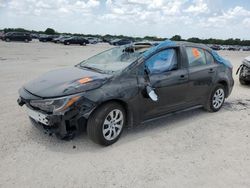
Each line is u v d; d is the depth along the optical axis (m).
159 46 4.74
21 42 43.41
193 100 5.40
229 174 3.47
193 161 3.77
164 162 3.71
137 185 3.18
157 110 4.71
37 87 4.04
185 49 5.17
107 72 4.31
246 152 4.10
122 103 4.22
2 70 11.33
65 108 3.65
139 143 4.27
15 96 6.75
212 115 5.80
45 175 3.30
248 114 5.95
